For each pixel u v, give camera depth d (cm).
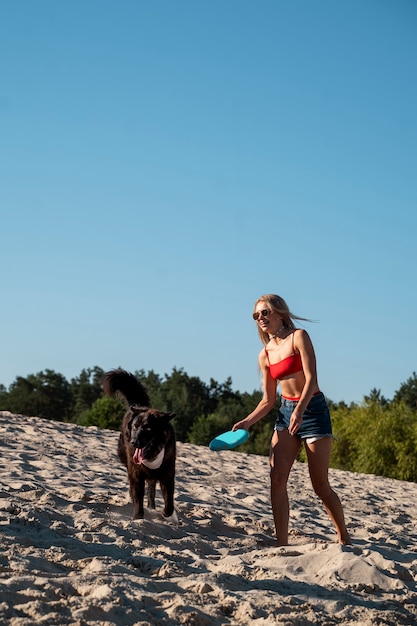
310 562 609
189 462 1582
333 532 940
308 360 669
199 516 884
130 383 912
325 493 690
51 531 632
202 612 454
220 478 1361
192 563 590
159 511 859
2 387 10238
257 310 693
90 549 588
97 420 5897
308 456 681
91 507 820
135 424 782
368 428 4231
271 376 709
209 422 7181
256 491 1255
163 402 7900
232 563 600
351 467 4334
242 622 457
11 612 409
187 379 8900
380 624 483
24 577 467
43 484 929
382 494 1609
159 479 799
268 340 709
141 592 474
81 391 9012
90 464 1260
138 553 601
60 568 526
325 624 471
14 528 621
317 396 679
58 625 398
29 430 1670
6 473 977
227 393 9075
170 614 443
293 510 1082
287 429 691
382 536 954
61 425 1923
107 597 447
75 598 444
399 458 4044
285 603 500
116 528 685
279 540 693
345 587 556
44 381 9262
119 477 1141
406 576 612
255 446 6819
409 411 4278
